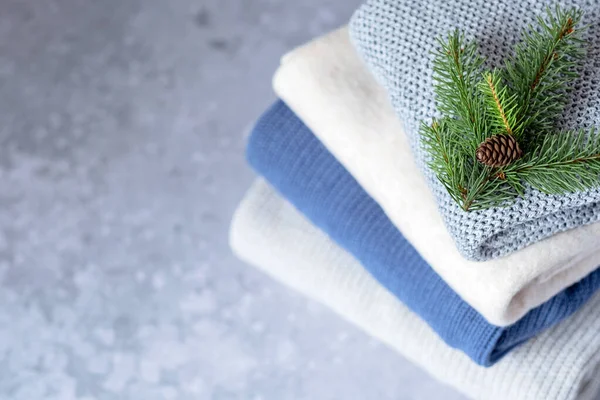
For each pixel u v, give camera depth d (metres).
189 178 1.17
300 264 0.96
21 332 1.13
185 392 1.09
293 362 1.09
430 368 0.93
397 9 0.81
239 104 1.19
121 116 1.20
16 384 1.11
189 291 1.12
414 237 0.82
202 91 1.20
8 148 1.19
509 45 0.80
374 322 0.94
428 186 0.80
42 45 1.23
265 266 0.98
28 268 1.15
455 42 0.76
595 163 0.75
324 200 0.89
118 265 1.14
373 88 0.85
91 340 1.12
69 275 1.14
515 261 0.79
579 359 0.88
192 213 1.15
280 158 0.90
